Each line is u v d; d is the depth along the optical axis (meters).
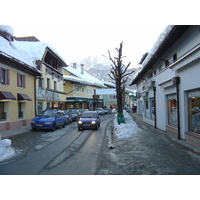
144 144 7.76
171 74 9.77
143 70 16.30
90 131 14.02
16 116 14.91
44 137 11.18
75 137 11.26
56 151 7.64
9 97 12.80
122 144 8.16
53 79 25.19
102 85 52.69
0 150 6.53
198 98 7.25
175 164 5.17
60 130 14.64
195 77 7.09
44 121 13.53
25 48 20.03
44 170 5.24
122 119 14.34
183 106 8.34
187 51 7.51
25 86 16.47
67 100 35.81
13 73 14.45
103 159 6.28
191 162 5.28
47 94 21.94
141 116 29.64
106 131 14.05
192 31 7.64
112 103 59.38
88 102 42.31
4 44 14.35
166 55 11.24
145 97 18.91
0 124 12.80
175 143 7.82
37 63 19.36
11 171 5.16
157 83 13.09
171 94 10.58
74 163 5.89
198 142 6.91
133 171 4.88
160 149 6.86
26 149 7.98
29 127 15.52
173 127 9.77
